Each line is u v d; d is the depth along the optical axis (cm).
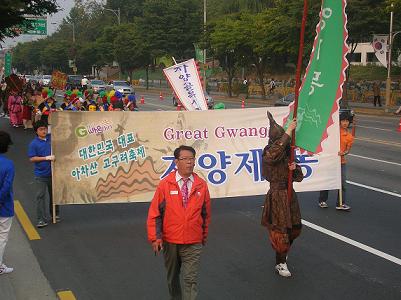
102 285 567
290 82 5331
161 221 466
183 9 5900
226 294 544
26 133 1989
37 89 2092
